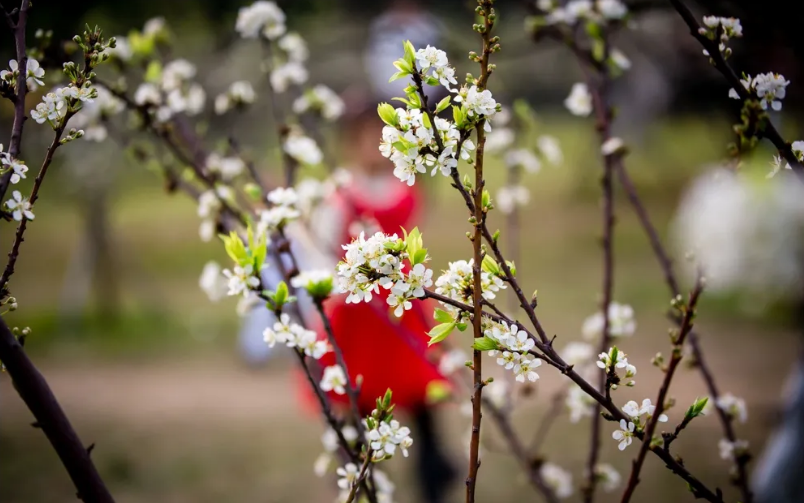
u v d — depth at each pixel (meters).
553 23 2.25
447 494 3.57
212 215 2.04
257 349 6.68
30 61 1.22
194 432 5.06
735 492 3.72
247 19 2.30
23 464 4.48
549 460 4.26
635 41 6.25
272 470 4.41
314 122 2.56
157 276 10.62
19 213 1.14
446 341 2.40
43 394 1.18
